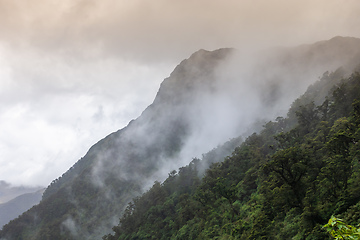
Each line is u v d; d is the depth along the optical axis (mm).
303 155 31422
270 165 31828
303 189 31562
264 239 32281
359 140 32406
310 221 27266
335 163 30766
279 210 35594
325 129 52406
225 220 54219
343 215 24047
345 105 59062
